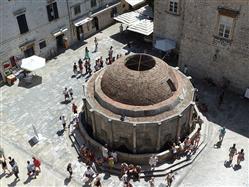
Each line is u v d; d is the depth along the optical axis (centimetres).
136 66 3356
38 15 4416
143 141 3047
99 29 5534
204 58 4075
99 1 5316
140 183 2998
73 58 4825
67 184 3028
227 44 3759
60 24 4803
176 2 4247
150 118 2952
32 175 3119
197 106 3775
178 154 3158
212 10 3684
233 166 3117
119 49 4972
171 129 3059
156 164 3100
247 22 3481
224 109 3766
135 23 4981
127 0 5562
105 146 3139
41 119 3762
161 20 4575
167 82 3092
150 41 5034
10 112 3878
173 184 2977
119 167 3094
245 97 3894
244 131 3475
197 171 3091
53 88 4238
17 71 4441
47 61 4784
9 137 3538
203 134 3400
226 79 3994
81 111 3678
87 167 3069
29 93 4172
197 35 3975
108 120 2950
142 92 2988
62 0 4662
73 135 3481
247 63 3703
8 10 4009
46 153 3331
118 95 3050
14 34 4200
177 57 4684
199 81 4238
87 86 3428
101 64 4444
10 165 3225
